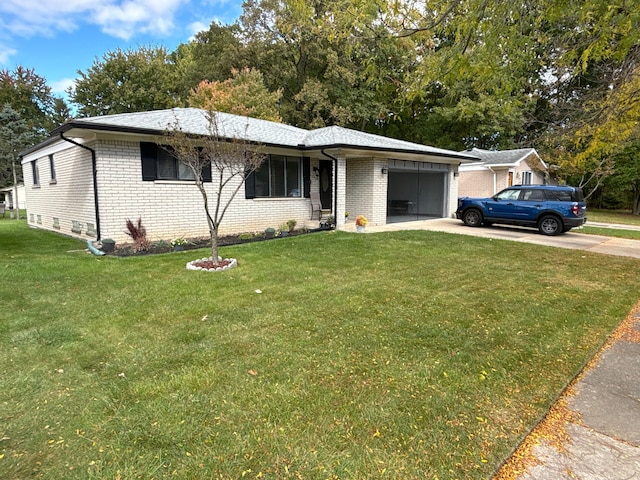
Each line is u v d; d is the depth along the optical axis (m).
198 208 9.91
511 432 2.32
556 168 22.69
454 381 2.89
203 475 1.95
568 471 2.02
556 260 7.76
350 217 13.25
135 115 9.69
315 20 5.43
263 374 2.96
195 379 2.88
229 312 4.36
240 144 7.20
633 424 2.43
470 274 6.34
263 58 24.47
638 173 22.31
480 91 5.36
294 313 4.32
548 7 4.18
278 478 1.94
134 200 8.83
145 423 2.36
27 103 31.75
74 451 2.12
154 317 4.20
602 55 4.80
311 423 2.37
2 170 21.05
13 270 6.13
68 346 3.46
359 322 4.07
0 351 3.35
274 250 8.30
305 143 11.84
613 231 13.42
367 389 2.76
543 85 6.08
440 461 2.07
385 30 5.18
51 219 12.54
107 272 6.20
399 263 7.13
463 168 21.45
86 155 9.20
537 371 3.08
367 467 2.01
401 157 12.93
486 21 4.36
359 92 25.06
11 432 2.28
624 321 4.28
